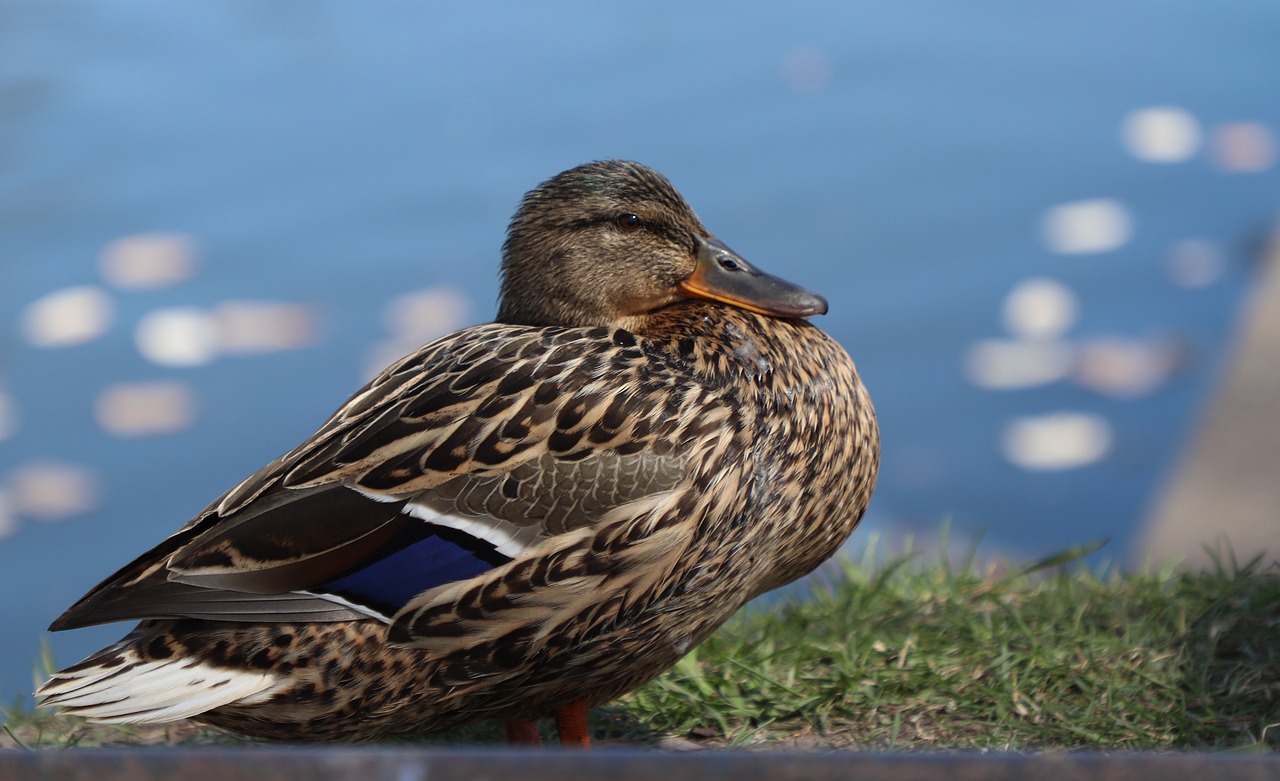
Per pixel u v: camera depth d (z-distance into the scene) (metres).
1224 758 2.86
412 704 4.57
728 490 4.77
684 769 2.84
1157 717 5.22
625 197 5.66
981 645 5.77
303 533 4.44
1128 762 2.86
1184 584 6.26
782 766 2.84
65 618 4.35
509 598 4.52
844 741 5.32
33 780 2.85
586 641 4.67
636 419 4.70
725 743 5.46
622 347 4.93
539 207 5.75
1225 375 10.61
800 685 5.65
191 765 2.86
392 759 2.86
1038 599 6.27
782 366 5.07
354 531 4.47
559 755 2.85
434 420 4.66
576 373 4.77
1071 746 5.16
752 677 5.67
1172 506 9.22
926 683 5.53
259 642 4.38
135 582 4.38
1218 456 9.70
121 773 2.86
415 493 4.55
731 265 5.62
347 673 4.43
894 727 5.26
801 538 5.15
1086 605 6.12
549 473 4.59
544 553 4.54
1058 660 5.58
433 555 4.50
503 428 4.64
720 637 6.21
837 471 5.16
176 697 4.30
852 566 6.73
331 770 2.86
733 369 4.96
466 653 4.52
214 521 4.61
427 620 4.45
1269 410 10.07
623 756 2.84
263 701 4.40
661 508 4.62
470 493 4.56
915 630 5.99
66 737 5.60
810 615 6.35
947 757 2.86
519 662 4.60
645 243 5.64
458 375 4.82
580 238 5.68
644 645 4.80
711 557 4.79
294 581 4.38
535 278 5.77
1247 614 5.87
